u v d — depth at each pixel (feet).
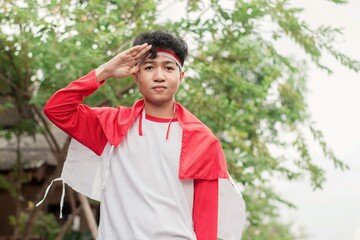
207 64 25.96
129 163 10.41
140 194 10.21
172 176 10.36
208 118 27.02
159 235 10.09
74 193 34.40
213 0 24.72
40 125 33.91
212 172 10.53
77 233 42.37
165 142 10.47
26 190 40.47
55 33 23.45
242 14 24.41
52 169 39.65
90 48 24.27
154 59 10.42
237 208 11.11
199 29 25.02
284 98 30.89
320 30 24.17
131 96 26.99
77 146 11.05
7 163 38.73
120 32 23.57
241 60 27.86
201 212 10.53
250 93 27.76
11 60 27.58
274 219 50.21
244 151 27.96
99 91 26.68
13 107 31.68
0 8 23.17
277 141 31.45
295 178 28.30
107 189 10.55
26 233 32.35
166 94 10.45
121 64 10.46
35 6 23.26
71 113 10.59
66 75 24.06
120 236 10.19
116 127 10.61
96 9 24.11
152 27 25.03
